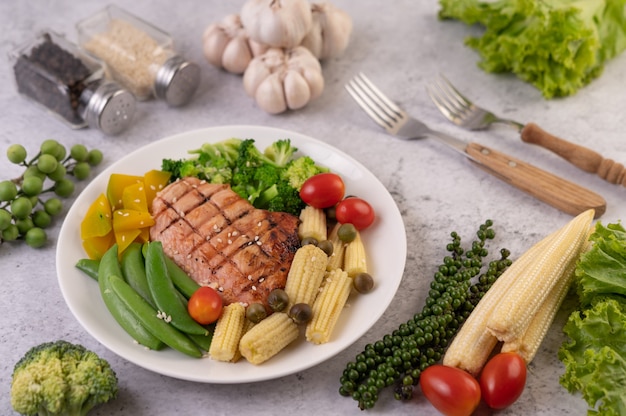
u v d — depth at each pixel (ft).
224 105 2.64
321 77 2.59
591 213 2.09
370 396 1.88
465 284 2.03
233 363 1.93
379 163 2.46
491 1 2.75
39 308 2.13
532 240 2.25
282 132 2.38
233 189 2.28
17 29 2.83
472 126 2.53
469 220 2.31
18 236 2.28
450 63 2.75
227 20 2.67
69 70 2.51
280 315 1.97
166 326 1.95
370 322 1.96
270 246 2.10
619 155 2.43
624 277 1.94
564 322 2.06
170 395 1.96
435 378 1.85
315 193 2.18
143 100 2.65
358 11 2.93
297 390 1.96
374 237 2.18
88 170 2.40
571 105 2.60
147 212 2.17
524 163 2.35
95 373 1.86
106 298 2.01
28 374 1.84
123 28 2.69
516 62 2.62
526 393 1.95
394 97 2.65
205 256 2.10
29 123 2.57
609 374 1.82
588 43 2.52
